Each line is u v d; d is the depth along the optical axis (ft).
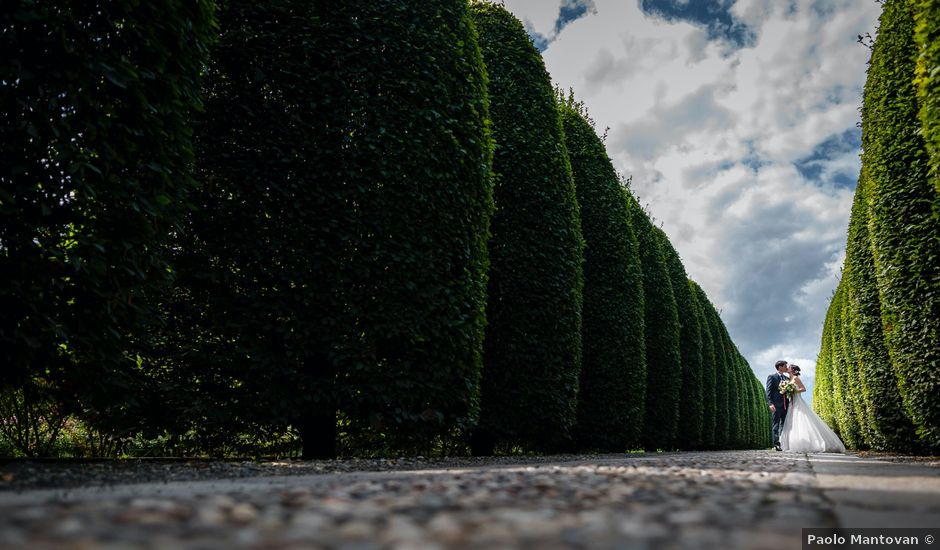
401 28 25.48
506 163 34.30
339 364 22.15
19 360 14.30
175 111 17.66
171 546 3.95
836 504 6.95
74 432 24.48
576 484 8.98
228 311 21.74
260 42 23.30
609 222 46.29
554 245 34.01
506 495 7.41
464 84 27.32
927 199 23.70
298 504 6.52
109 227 16.24
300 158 22.99
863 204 37.86
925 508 6.57
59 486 9.55
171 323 21.72
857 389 49.65
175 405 21.49
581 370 43.68
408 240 24.07
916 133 24.26
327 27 24.17
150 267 17.67
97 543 3.98
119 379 16.89
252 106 23.08
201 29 18.89
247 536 4.41
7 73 13.65
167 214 17.56
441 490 8.15
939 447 27.91
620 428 43.37
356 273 22.85
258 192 22.47
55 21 14.23
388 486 8.61
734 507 6.50
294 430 25.79
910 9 24.09
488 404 31.78
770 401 44.34
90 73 15.08
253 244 22.11
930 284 23.54
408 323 23.36
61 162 14.98
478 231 27.30
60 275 15.10
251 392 21.81
